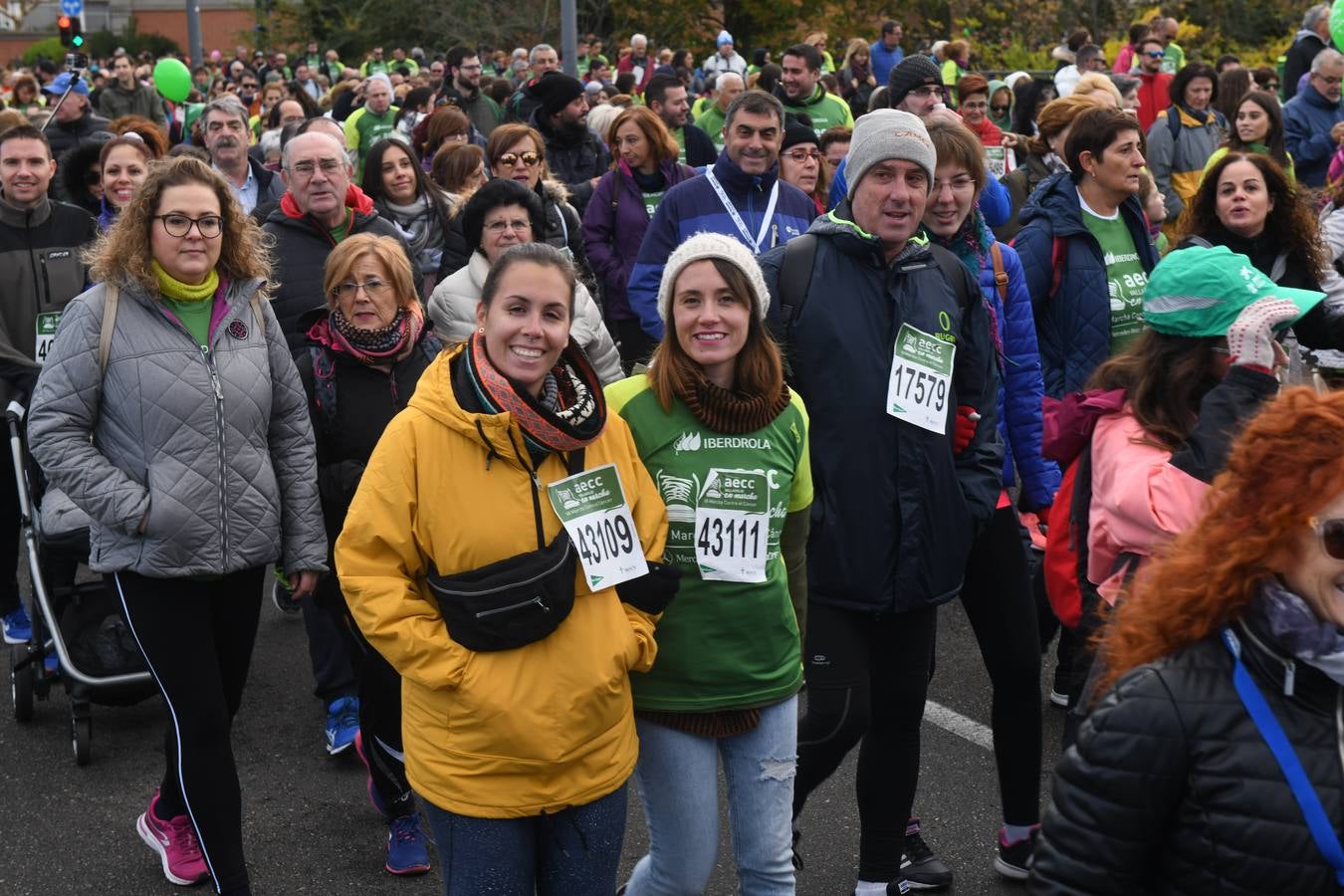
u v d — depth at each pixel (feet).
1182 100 33.78
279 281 17.81
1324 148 36.06
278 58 113.19
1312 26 44.42
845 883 13.35
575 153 33.30
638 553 9.64
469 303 16.80
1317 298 10.41
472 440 9.34
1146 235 16.90
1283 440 6.27
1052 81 51.19
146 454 11.96
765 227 19.16
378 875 13.67
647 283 19.27
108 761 16.28
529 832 9.57
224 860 12.14
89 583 16.98
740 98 19.04
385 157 22.08
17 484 17.47
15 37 191.93
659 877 10.46
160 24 212.84
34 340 18.17
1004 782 13.12
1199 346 10.61
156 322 12.09
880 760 12.26
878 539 11.56
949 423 11.98
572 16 55.52
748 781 10.44
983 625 12.87
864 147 11.64
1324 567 6.25
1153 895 6.64
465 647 9.25
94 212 23.67
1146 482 10.22
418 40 141.28
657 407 10.25
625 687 9.62
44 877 13.70
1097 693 7.44
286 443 12.85
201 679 12.11
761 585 10.21
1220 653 6.46
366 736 13.35
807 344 11.62
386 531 9.35
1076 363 16.58
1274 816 6.18
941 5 124.26
